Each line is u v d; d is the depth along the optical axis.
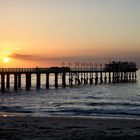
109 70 96.25
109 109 36.97
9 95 57.94
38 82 70.94
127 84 97.25
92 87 83.44
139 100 52.59
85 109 36.81
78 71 82.06
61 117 28.20
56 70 75.31
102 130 21.66
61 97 57.28
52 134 19.83
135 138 19.09
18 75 69.81
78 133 20.33
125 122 25.44
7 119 26.48
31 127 22.41
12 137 18.86
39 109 36.81
